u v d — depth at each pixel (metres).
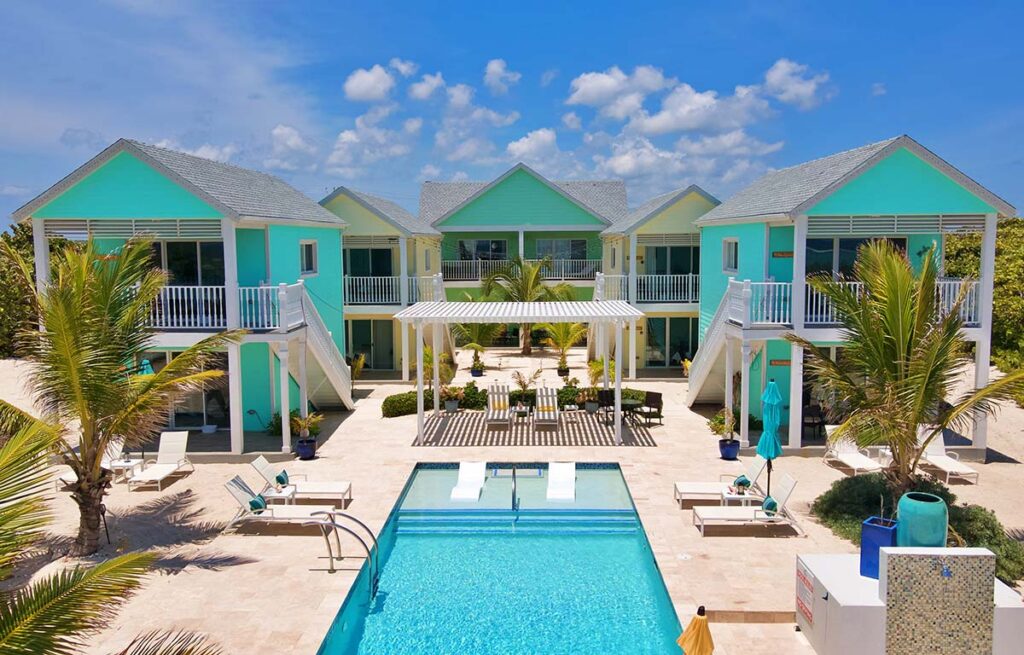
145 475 15.80
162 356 19.77
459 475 16.31
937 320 14.03
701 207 28.80
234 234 17.77
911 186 17.84
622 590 12.02
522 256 35.69
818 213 17.94
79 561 12.21
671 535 13.16
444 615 11.23
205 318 19.02
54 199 17.73
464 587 12.13
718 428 20.08
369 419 22.31
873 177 17.78
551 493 15.56
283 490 14.62
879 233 18.44
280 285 17.83
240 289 18.59
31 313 14.37
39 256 17.95
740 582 11.31
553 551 13.50
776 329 18.17
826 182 18.16
